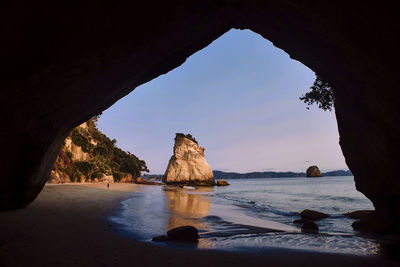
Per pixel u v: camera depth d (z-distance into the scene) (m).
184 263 5.38
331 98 14.95
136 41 7.10
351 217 15.94
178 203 22.86
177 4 7.02
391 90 6.06
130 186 53.47
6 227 6.95
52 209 12.18
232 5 8.99
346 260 6.21
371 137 8.93
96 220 10.70
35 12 4.81
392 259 6.36
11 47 4.89
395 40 4.81
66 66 6.00
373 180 10.37
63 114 8.43
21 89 5.59
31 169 8.34
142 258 5.51
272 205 25.38
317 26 6.82
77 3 5.20
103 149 64.94
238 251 6.85
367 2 4.71
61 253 5.24
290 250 7.24
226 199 31.34
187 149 90.31
